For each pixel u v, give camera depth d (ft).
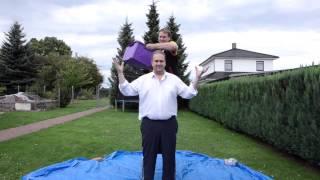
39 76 127.34
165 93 15.48
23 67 129.70
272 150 30.94
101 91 181.27
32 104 77.51
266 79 31.09
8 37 130.31
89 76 146.51
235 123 40.96
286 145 26.96
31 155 26.68
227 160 20.75
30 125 46.26
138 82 15.81
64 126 45.39
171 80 15.79
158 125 15.51
